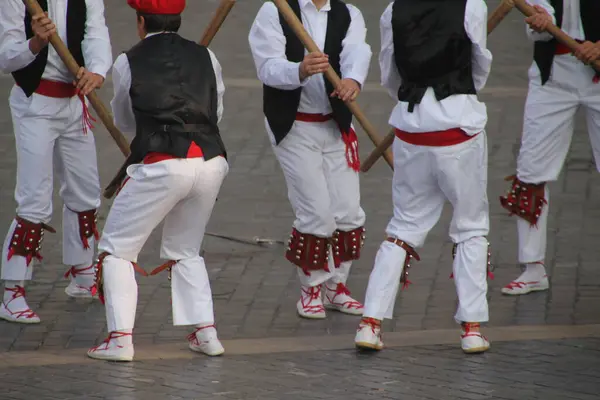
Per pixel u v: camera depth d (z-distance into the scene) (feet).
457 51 43.27
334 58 49.14
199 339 44.73
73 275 53.83
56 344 47.62
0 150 76.95
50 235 62.54
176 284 44.83
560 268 56.75
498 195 68.64
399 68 44.55
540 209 53.21
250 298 53.47
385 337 47.14
